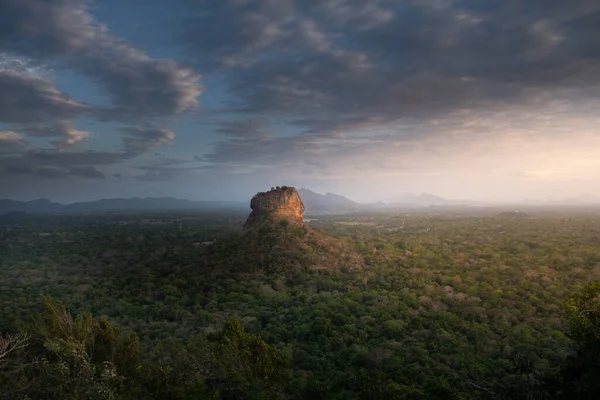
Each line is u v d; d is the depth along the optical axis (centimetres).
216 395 1844
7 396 1677
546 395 1788
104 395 1656
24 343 1991
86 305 6028
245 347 2388
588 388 1525
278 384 2309
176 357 2372
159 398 1894
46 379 1736
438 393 2741
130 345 2211
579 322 1673
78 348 1847
